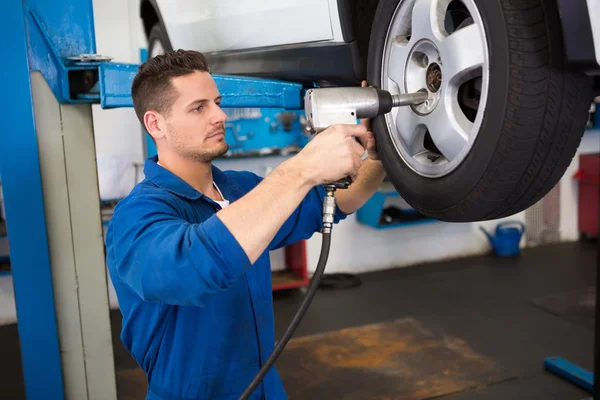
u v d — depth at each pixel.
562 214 5.70
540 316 3.84
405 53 1.21
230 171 1.64
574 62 0.95
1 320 4.00
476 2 1.03
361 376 3.07
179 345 1.26
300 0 1.63
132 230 1.08
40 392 1.94
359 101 1.07
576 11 0.92
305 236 1.53
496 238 5.29
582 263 5.00
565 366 3.02
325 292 4.49
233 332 1.30
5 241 3.97
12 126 1.80
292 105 1.66
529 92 0.97
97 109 4.09
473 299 4.21
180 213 1.23
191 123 1.26
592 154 5.61
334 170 0.96
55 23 1.80
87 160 1.89
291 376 3.10
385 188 4.52
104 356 1.99
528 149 1.01
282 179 0.96
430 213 1.21
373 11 1.53
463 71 1.06
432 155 1.23
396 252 5.12
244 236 0.92
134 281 1.01
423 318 3.87
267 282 1.41
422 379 3.02
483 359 3.23
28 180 1.83
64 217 1.90
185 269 0.92
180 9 2.34
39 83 1.80
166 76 1.24
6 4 1.74
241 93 1.65
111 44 4.09
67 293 1.93
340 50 1.55
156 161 1.40
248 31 1.88
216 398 1.29
